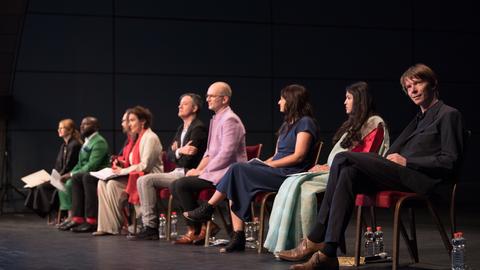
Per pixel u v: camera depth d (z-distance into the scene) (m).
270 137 9.16
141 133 5.63
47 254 4.24
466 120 9.66
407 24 9.56
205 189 4.66
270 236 3.91
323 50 9.34
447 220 6.77
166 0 8.91
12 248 4.60
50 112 8.56
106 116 8.68
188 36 8.97
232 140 4.60
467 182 9.52
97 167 6.11
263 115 9.16
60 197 6.41
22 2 8.29
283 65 9.23
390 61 9.50
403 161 3.27
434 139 3.36
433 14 9.65
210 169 4.60
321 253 3.25
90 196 5.85
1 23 8.27
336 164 3.33
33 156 8.52
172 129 8.88
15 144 8.46
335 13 9.38
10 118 8.43
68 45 8.60
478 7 9.79
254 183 4.11
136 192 5.34
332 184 3.34
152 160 5.47
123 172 5.52
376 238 3.97
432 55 9.62
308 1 9.31
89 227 5.82
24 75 8.48
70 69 8.60
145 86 8.81
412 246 3.73
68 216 6.49
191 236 4.84
